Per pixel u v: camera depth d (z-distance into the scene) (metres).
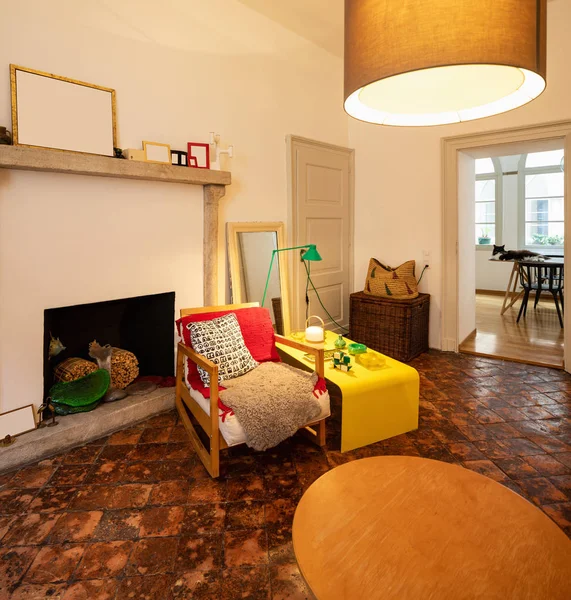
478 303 6.91
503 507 1.36
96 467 2.29
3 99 2.27
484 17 0.94
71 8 2.51
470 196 4.57
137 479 2.18
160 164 2.80
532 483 2.11
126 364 2.94
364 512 1.34
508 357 4.05
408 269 4.18
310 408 2.24
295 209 4.09
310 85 4.19
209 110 3.31
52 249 2.51
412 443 2.52
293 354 2.98
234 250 3.47
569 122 3.44
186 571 1.59
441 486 1.48
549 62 3.49
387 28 1.01
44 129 2.39
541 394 3.22
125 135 2.80
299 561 1.14
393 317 4.07
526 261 5.39
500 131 3.77
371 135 4.59
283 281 3.89
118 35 2.73
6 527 1.82
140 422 2.81
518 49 0.97
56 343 2.71
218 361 2.47
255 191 3.72
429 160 4.23
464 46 0.94
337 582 1.07
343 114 4.64
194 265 3.27
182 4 3.08
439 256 4.27
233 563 1.62
